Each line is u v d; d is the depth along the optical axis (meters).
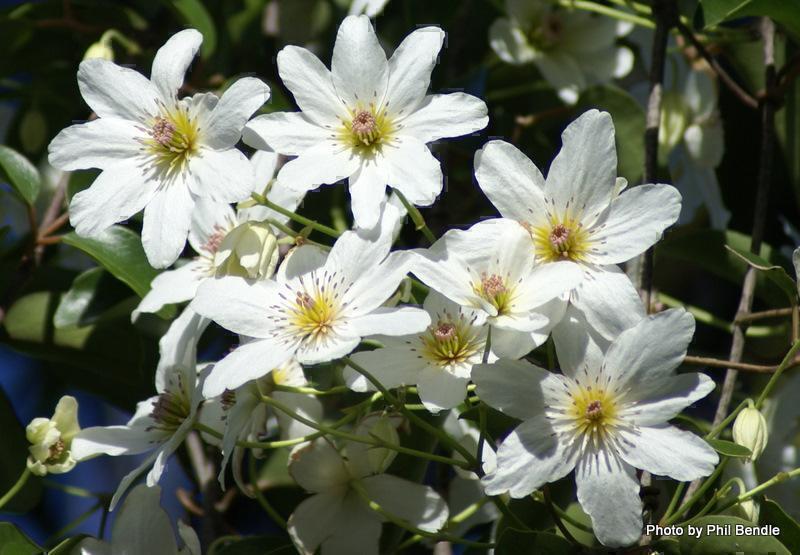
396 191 0.75
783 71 0.83
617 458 0.72
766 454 0.85
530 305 0.72
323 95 0.75
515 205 0.74
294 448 0.78
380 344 0.77
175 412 0.79
